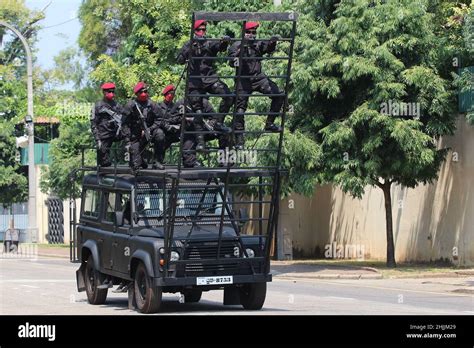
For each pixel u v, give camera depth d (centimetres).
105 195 2552
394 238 4453
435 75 3869
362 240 4719
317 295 2975
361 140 3938
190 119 2239
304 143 3903
